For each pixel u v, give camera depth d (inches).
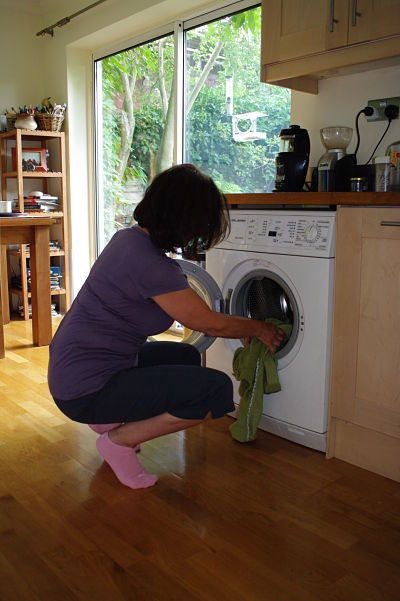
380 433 76.2
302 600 52.5
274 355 85.7
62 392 65.9
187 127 144.3
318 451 83.9
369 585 54.6
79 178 179.2
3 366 127.3
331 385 79.1
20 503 69.5
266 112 122.2
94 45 169.3
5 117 175.9
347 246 74.6
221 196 63.7
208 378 67.9
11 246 183.3
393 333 71.4
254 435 86.4
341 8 81.4
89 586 54.3
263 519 65.9
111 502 69.6
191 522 65.3
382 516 66.9
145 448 84.5
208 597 52.8
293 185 93.2
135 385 66.4
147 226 63.2
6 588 54.1
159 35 148.3
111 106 170.4
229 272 91.0
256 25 122.5
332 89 100.7
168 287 63.2
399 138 92.4
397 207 69.3
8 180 181.5
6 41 178.1
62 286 185.9
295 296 81.8
